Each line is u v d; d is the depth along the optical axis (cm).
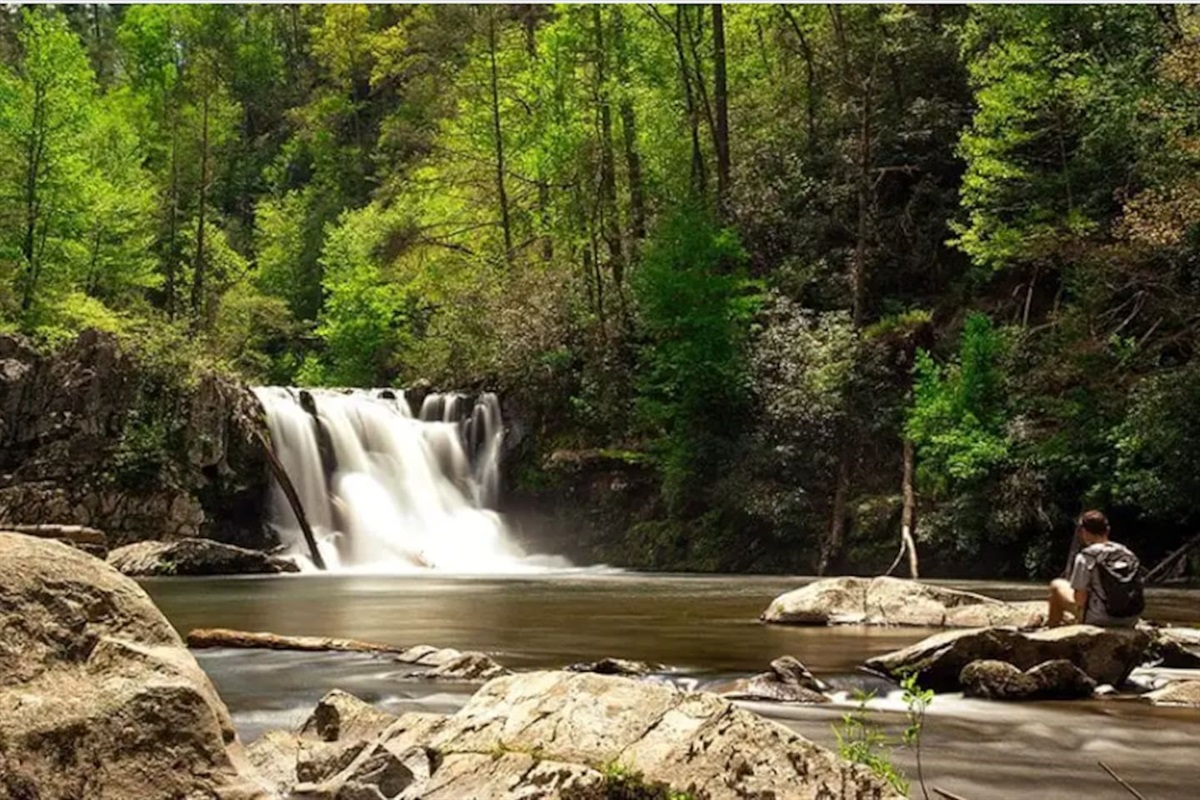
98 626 454
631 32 3772
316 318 5591
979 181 2588
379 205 5294
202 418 2762
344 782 444
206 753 425
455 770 435
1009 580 2244
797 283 3097
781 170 3438
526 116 4053
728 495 2603
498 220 4222
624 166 3878
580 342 3262
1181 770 545
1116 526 2270
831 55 3662
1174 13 2562
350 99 6931
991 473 2339
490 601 1605
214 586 1988
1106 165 2545
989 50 2883
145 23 6191
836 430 2644
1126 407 2172
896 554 2416
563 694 475
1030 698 756
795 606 1252
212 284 4978
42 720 406
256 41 7488
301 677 817
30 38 3762
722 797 406
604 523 2884
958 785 511
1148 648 873
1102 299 2323
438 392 3366
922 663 801
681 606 1497
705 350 2747
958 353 2683
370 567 2783
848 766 424
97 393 2720
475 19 4275
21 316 3494
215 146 5900
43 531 2084
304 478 2894
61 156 3738
